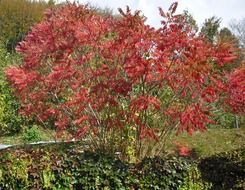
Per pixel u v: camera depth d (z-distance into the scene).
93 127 7.03
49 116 8.09
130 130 7.20
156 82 6.68
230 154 7.15
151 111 6.96
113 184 6.34
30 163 6.19
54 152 6.48
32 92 7.49
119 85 6.45
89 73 6.82
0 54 15.15
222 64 6.58
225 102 6.86
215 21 15.98
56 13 7.15
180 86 6.74
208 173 6.84
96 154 6.60
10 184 6.11
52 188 6.18
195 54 6.28
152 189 6.46
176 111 6.86
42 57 7.09
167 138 7.45
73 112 7.34
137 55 6.37
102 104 6.64
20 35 22.48
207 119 6.74
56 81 6.98
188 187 6.63
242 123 12.51
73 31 6.68
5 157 6.25
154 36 6.36
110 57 6.68
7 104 13.05
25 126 12.94
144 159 6.72
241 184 6.73
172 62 6.45
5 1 22.91
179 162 6.74
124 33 6.46
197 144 10.36
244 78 6.66
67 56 6.71
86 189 6.27
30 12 23.09
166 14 6.39
